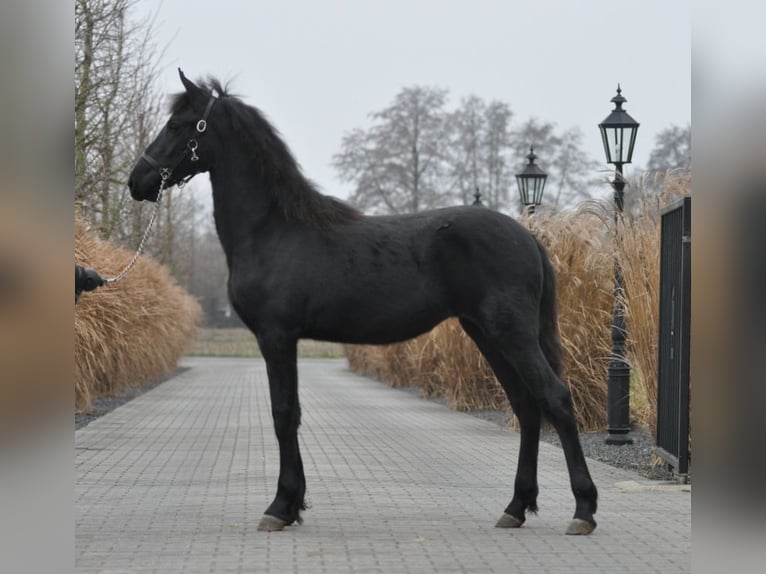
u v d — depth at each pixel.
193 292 76.62
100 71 19.48
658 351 11.60
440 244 7.95
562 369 8.12
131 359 22.66
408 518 8.72
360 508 9.23
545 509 9.16
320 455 13.43
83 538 7.84
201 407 21.94
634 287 12.73
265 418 19.28
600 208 14.16
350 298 7.99
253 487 10.53
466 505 9.41
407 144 61.12
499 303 7.79
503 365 8.27
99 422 18.27
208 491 10.25
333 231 8.12
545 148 59.12
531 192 20.20
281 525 8.12
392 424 18.03
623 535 7.95
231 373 37.81
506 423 17.92
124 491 10.24
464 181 60.97
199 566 6.90
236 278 8.23
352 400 24.16
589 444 14.22
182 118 8.40
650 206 12.69
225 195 8.32
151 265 25.73
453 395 21.23
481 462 12.70
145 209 29.53
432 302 7.98
